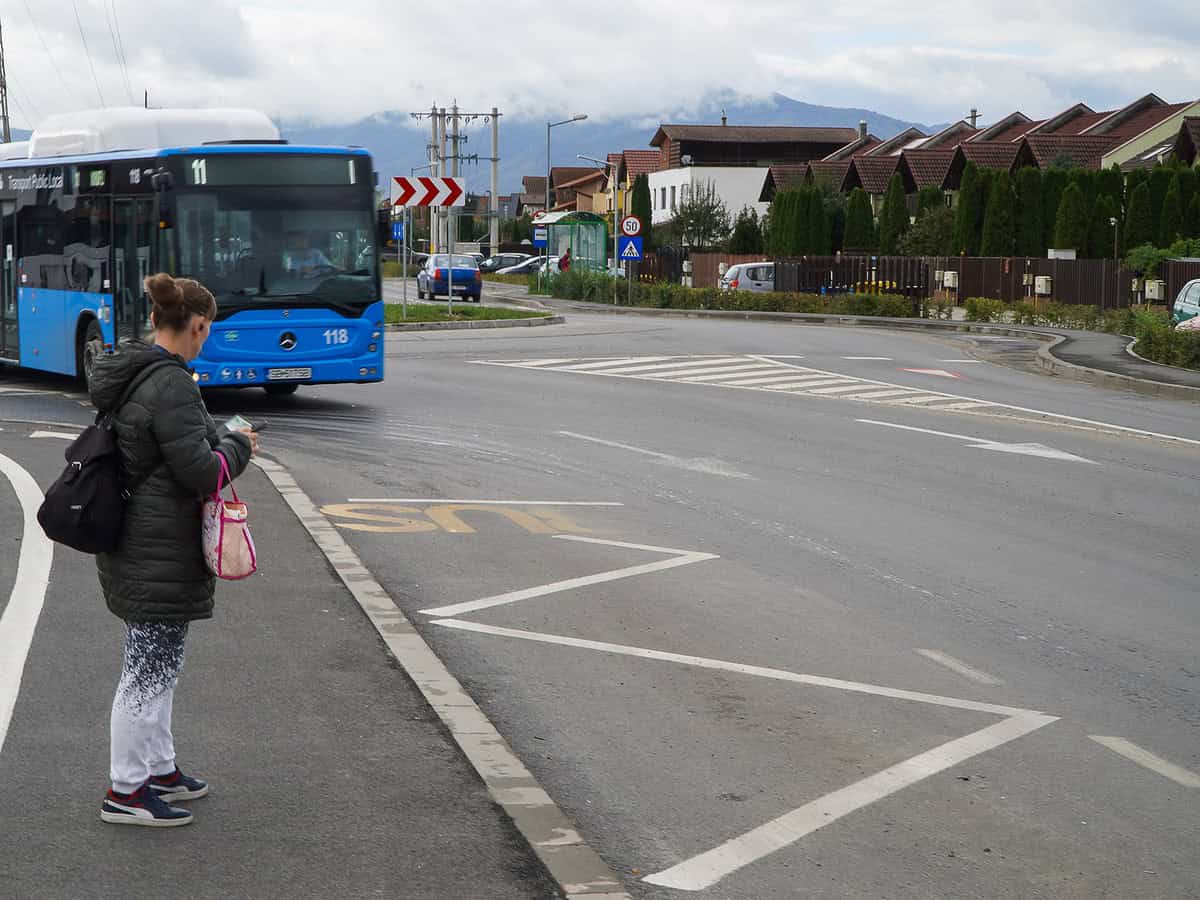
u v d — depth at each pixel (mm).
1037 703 7055
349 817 5191
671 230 84750
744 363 26422
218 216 18062
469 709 6543
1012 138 85562
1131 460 15625
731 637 8117
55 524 4895
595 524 11422
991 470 14734
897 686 7262
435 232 68938
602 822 5336
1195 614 9055
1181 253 45156
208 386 18156
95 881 4570
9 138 60719
